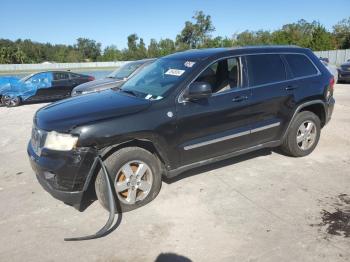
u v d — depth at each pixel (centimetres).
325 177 479
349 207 394
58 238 355
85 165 360
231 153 475
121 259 319
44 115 403
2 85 1344
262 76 489
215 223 370
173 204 414
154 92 431
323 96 551
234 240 338
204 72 461
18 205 429
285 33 5212
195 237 346
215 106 438
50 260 320
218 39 6197
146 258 319
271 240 336
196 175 495
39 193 462
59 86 1443
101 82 1027
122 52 7894
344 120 820
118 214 396
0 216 402
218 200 421
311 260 305
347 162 534
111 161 381
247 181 472
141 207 409
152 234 355
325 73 561
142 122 386
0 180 514
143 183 407
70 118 374
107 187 361
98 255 325
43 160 366
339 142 638
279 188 448
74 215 399
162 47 7075
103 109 390
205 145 440
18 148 691
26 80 1377
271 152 584
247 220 373
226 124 453
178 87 420
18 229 374
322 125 586
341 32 5853
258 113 481
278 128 512
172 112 407
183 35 6938
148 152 404
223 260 310
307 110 563
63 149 357
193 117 422
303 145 555
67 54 9744
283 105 505
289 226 359
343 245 324
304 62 542
